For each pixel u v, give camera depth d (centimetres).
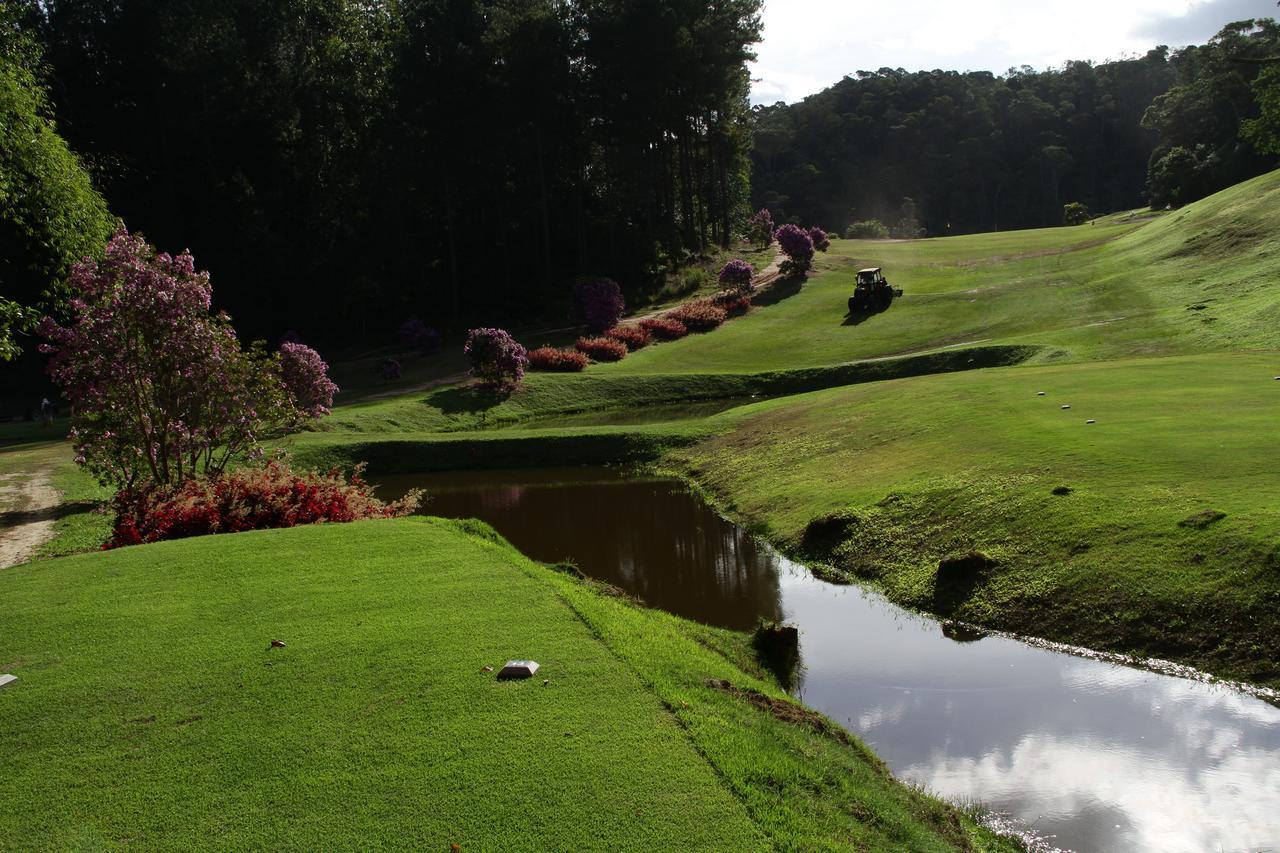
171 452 1551
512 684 632
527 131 5622
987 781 690
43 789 504
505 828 453
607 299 4744
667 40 5506
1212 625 916
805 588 1277
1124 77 12988
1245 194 4709
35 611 820
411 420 3266
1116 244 5203
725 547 1530
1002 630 1047
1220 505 1088
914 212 11994
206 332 1524
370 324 5528
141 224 5075
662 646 751
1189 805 648
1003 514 1270
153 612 809
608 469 2412
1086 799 659
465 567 955
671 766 517
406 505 1530
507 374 3641
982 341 3662
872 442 1884
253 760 529
